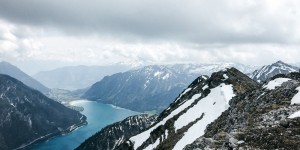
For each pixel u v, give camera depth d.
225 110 100.12
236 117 73.62
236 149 38.75
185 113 134.12
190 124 116.81
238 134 42.88
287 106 56.34
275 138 39.44
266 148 37.84
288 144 37.72
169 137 120.62
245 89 125.62
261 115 56.16
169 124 135.38
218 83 139.38
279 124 43.91
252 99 76.69
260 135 40.97
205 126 103.62
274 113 52.03
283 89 65.62
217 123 89.62
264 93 73.81
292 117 46.62
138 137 170.62
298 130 41.09
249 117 61.25
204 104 127.75
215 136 47.09
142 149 143.50
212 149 41.88
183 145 98.62
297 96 59.66
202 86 158.88
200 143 44.59
